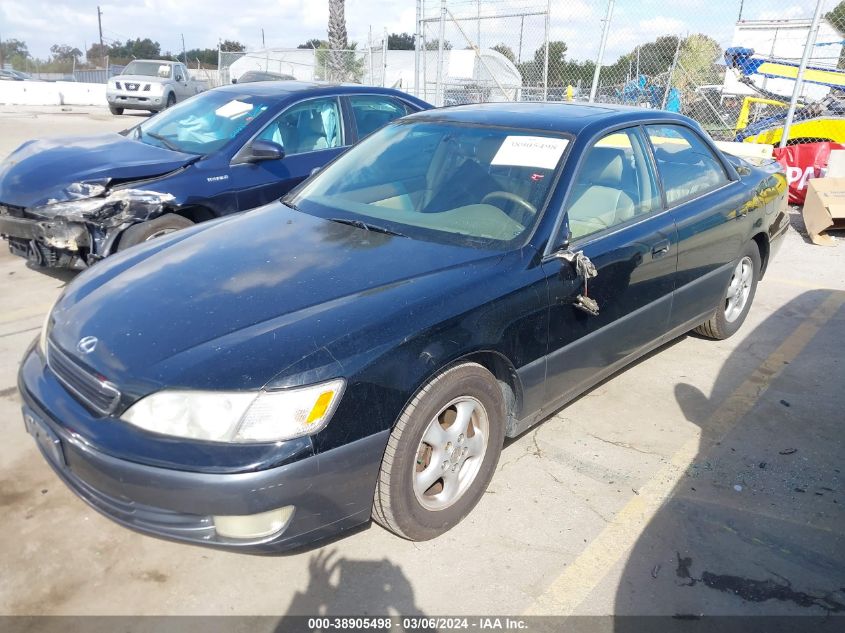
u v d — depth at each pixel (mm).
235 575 2555
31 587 2457
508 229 3053
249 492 2143
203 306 2562
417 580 2545
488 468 2887
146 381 2240
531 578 2570
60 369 2523
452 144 3596
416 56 12906
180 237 3385
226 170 5227
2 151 11430
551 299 2936
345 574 2570
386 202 3441
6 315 4859
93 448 2252
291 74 22281
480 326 2645
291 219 3422
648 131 3791
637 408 3830
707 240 3947
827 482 3182
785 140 9305
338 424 2266
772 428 3639
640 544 2756
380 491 2492
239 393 2172
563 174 3191
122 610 2377
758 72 10781
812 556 2707
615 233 3334
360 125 6184
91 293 2842
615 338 3398
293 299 2572
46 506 2881
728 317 4633
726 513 2953
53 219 4762
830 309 5367
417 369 2438
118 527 2779
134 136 5910
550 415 3730
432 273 2752
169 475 2145
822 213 7234
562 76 13258
